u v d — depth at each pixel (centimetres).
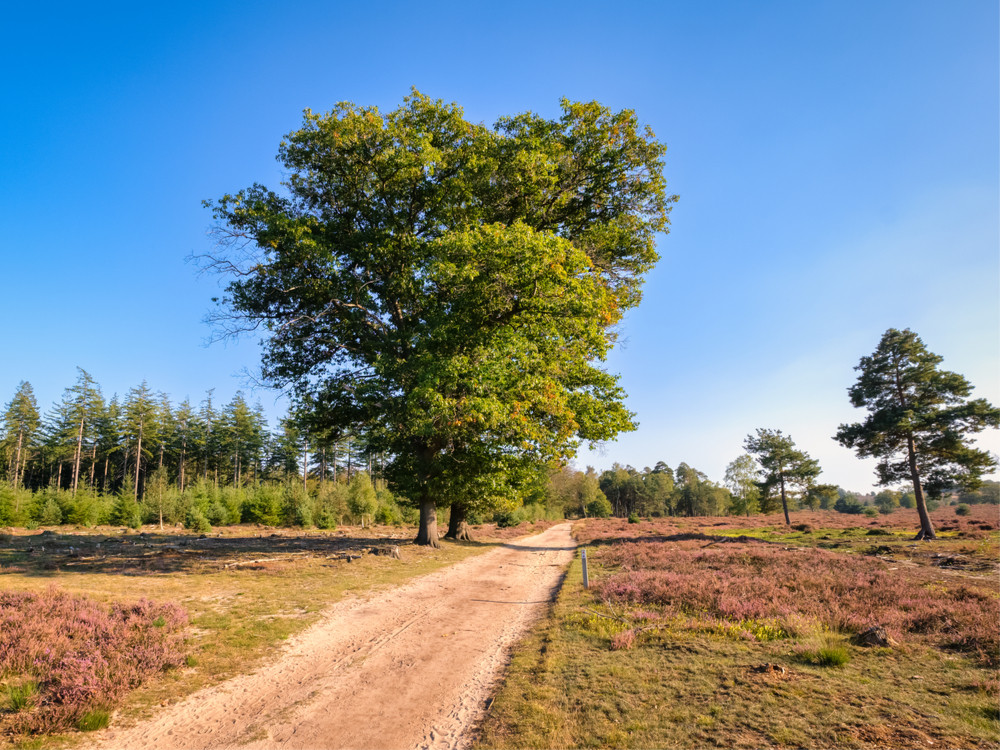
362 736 593
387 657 877
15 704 595
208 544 2303
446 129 2266
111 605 1011
